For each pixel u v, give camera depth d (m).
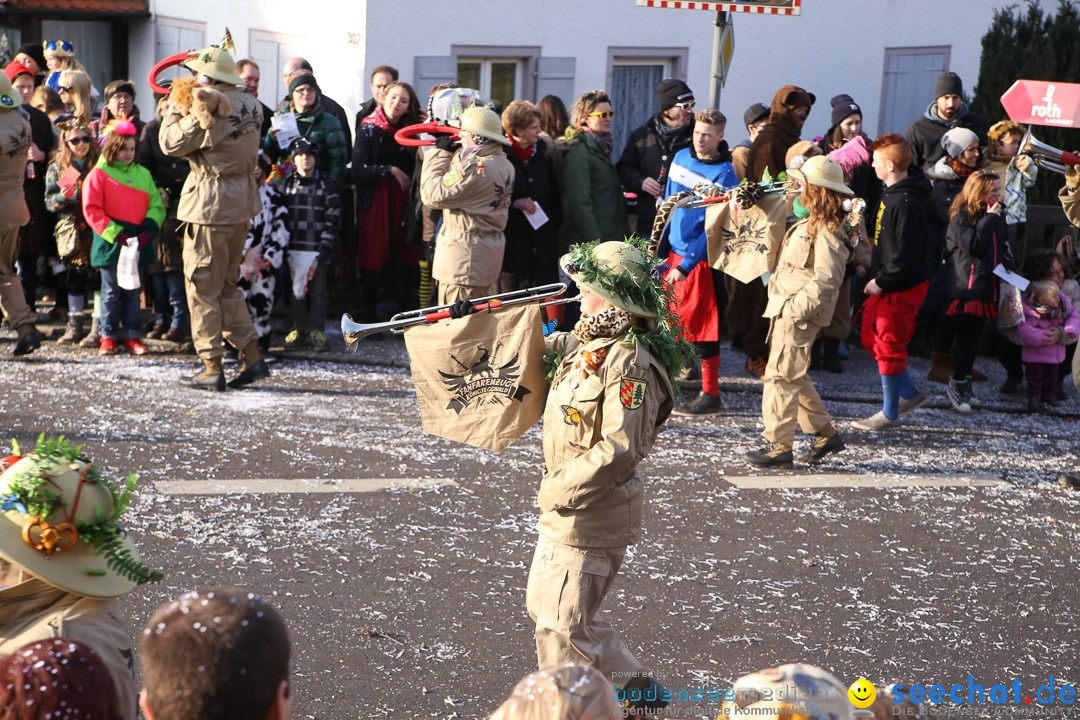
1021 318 9.03
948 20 15.99
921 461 7.71
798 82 15.57
